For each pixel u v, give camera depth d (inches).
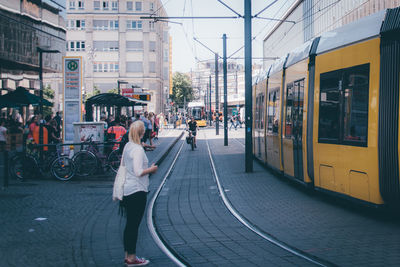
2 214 332.2
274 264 208.2
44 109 1020.5
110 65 2726.4
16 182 504.7
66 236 269.6
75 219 318.3
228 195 419.2
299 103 419.8
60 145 538.6
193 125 979.9
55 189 457.1
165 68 3203.7
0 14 811.4
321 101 365.7
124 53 2716.5
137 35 2723.9
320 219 308.5
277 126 521.0
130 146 213.5
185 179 538.6
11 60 855.7
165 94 3129.9
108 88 2728.8
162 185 491.8
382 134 281.0
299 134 417.1
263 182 497.7
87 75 2684.5
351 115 316.5
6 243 252.4
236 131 1935.3
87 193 434.0
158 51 2815.0
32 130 557.3
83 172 532.4
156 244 251.3
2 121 792.9
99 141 569.3
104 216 329.4
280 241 253.0
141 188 211.5
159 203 385.1
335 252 225.9
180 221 313.7
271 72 583.5
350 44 322.0
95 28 2716.5
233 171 603.5
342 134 328.8
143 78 2733.8
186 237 267.3
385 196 281.1
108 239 262.5
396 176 270.8
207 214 336.5
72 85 629.3
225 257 221.9
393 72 275.0
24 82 908.6
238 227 292.5
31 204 373.1
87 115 746.8
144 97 1192.8
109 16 2704.2
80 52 2714.1
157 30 2768.2
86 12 2696.9
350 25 333.4
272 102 562.3
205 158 799.1
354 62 315.6
